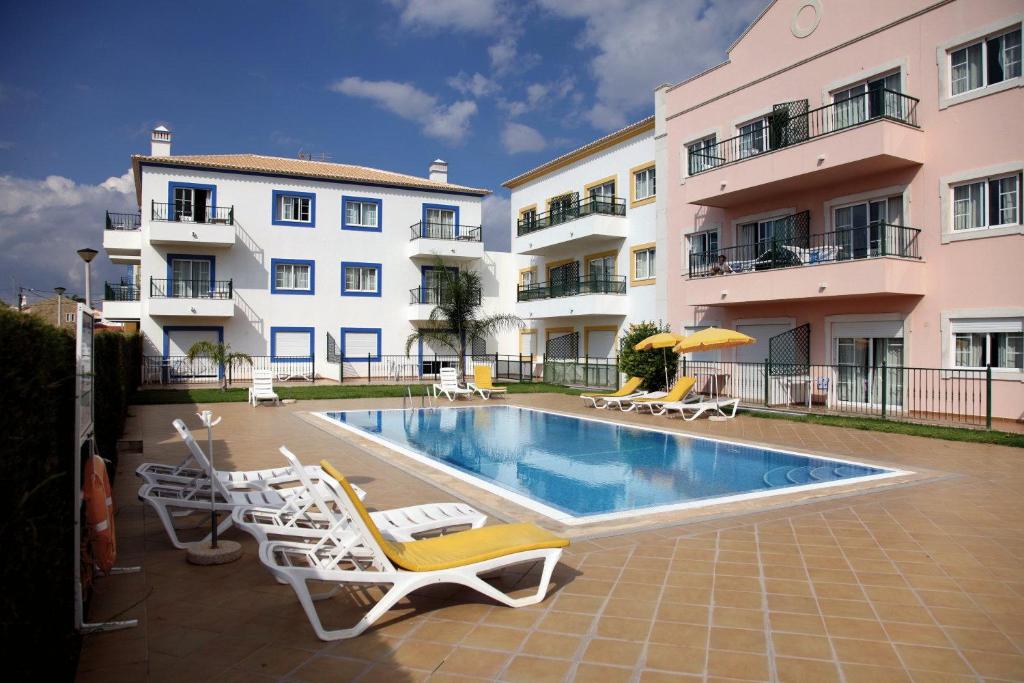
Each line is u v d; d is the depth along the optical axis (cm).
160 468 704
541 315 2883
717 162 2116
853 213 1741
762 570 499
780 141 1784
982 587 463
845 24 1727
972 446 1127
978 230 1452
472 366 3356
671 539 583
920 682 329
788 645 371
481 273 3384
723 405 1602
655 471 979
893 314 1608
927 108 1546
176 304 2677
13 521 277
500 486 811
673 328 2300
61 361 382
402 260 3222
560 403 1988
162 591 449
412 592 453
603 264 2786
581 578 482
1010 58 1412
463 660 352
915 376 1561
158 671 337
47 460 339
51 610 347
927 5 1543
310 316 3030
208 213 2861
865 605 430
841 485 823
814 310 1806
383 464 952
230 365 2566
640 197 2584
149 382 2731
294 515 564
